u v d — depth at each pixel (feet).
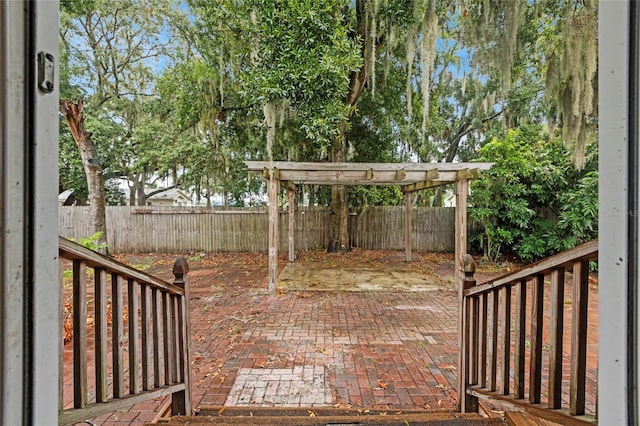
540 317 4.74
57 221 2.28
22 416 2.04
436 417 6.48
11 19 1.98
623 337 2.21
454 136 39.09
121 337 4.96
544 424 5.38
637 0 2.13
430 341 12.05
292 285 20.97
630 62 2.16
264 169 18.92
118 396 4.85
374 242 35.70
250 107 24.45
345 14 23.31
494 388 6.17
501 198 26.76
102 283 4.48
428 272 25.09
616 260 2.25
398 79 27.40
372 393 8.53
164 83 28.63
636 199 2.13
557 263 4.12
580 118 11.28
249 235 35.04
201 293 19.15
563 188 25.08
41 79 2.13
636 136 2.13
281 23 17.79
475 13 13.23
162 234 34.73
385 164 18.79
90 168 26.63
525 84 23.26
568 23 10.20
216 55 25.43
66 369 9.86
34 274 2.11
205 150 33.14
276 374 9.57
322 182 23.24
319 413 7.34
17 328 2.01
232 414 7.34
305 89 18.35
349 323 14.05
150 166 37.73
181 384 6.94
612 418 2.28
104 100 28.25
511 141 25.55
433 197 41.29
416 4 19.17
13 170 1.99
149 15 25.48
